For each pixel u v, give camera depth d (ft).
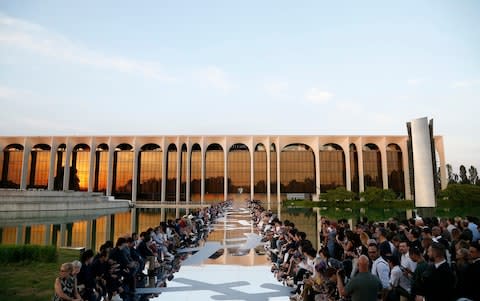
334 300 20.53
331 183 226.58
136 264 29.91
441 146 208.85
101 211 150.51
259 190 229.45
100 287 25.02
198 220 66.54
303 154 232.32
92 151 213.05
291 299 26.78
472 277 17.56
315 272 23.24
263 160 232.32
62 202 121.39
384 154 216.33
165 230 46.39
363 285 15.81
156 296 27.66
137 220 109.60
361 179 212.84
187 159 214.69
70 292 19.31
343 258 28.22
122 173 227.20
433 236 29.22
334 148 238.48
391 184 222.07
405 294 19.15
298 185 229.04
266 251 48.16
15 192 116.67
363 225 35.60
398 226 34.24
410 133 57.57
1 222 93.56
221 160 231.71
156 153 230.89
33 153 223.51
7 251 37.22
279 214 132.57
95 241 62.08
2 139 214.69
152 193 226.79
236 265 39.27
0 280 29.94
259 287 30.14
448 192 158.61
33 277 31.09
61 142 214.48
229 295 27.89
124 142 219.20
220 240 58.49
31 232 73.41
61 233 72.64
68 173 210.38
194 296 27.63
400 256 23.90
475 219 36.50
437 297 16.20
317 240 61.52
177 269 37.24
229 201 186.91
